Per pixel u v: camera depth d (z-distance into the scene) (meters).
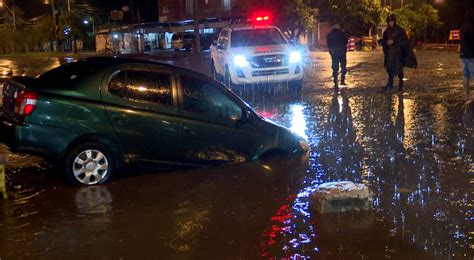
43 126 6.70
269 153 8.22
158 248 5.03
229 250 4.97
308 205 6.18
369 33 43.41
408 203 6.17
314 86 17.34
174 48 50.31
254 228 5.51
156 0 67.12
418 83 16.94
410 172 7.40
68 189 6.89
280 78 15.41
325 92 15.77
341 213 5.90
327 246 5.04
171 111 7.37
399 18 41.62
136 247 5.06
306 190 6.73
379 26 40.56
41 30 66.94
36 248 5.06
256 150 8.05
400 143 9.06
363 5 40.62
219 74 17.73
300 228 5.48
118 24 62.03
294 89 15.94
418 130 9.98
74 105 6.82
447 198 6.31
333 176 7.30
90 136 6.92
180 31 51.94
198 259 4.79
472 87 15.62
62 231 5.48
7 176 7.55
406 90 15.41
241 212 5.98
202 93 7.66
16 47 66.88
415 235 5.25
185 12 60.22
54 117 6.74
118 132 7.04
